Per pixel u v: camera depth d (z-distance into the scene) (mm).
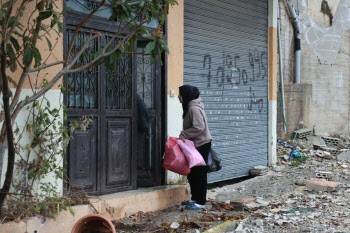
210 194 7066
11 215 4219
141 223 5246
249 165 8852
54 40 4887
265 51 9273
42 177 4734
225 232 5062
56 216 4500
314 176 8328
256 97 9039
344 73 14070
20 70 4512
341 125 14000
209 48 7711
